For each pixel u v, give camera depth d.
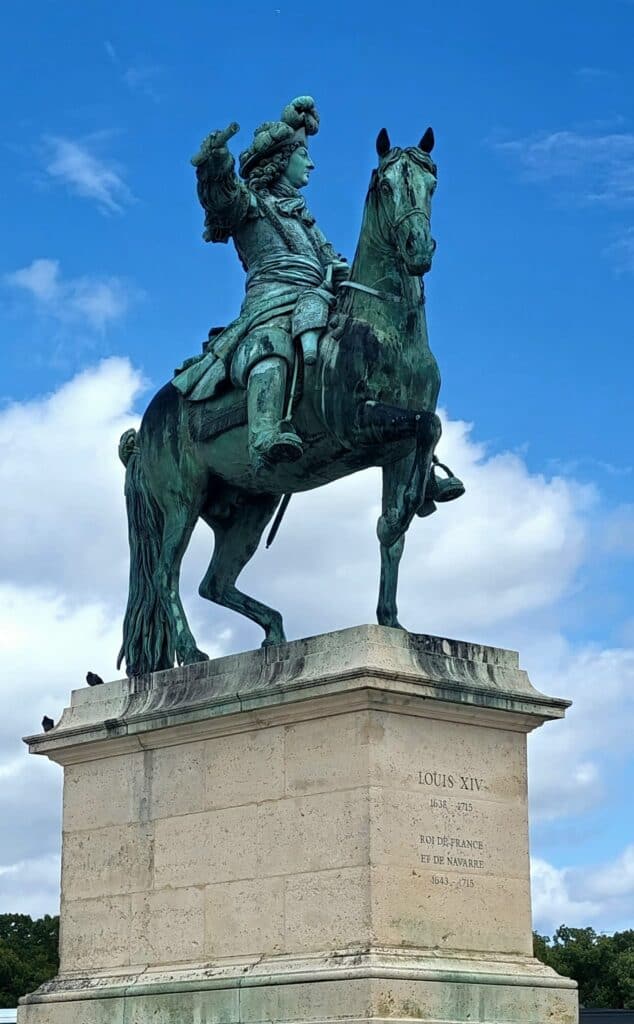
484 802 9.81
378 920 9.18
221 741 10.19
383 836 9.30
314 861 9.51
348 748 9.46
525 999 9.47
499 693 9.84
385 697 9.41
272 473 10.72
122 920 10.52
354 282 10.35
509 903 9.77
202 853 10.15
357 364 10.05
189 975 9.89
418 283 10.27
